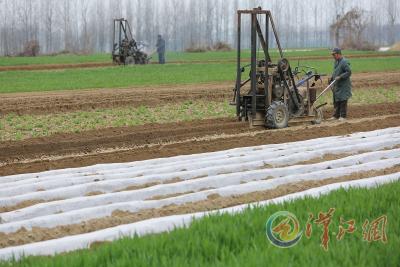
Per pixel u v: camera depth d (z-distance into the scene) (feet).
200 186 71.00
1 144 105.60
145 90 174.70
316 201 54.95
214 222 48.65
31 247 49.29
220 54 403.13
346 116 132.67
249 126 116.16
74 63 299.17
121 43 284.41
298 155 85.61
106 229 54.08
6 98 155.84
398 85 194.49
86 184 70.33
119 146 103.76
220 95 162.71
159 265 38.96
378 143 93.86
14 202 66.28
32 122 125.59
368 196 55.42
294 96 115.44
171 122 126.72
